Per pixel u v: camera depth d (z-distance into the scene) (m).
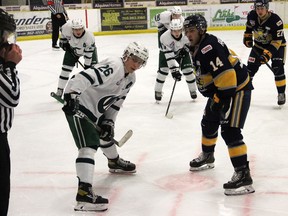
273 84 7.38
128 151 4.42
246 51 10.35
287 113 5.61
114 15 14.45
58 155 4.39
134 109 6.05
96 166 4.02
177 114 5.75
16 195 3.46
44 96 7.01
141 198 3.36
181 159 4.17
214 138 3.76
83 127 3.13
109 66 3.02
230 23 14.45
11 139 4.93
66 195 3.45
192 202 3.27
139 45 3.05
